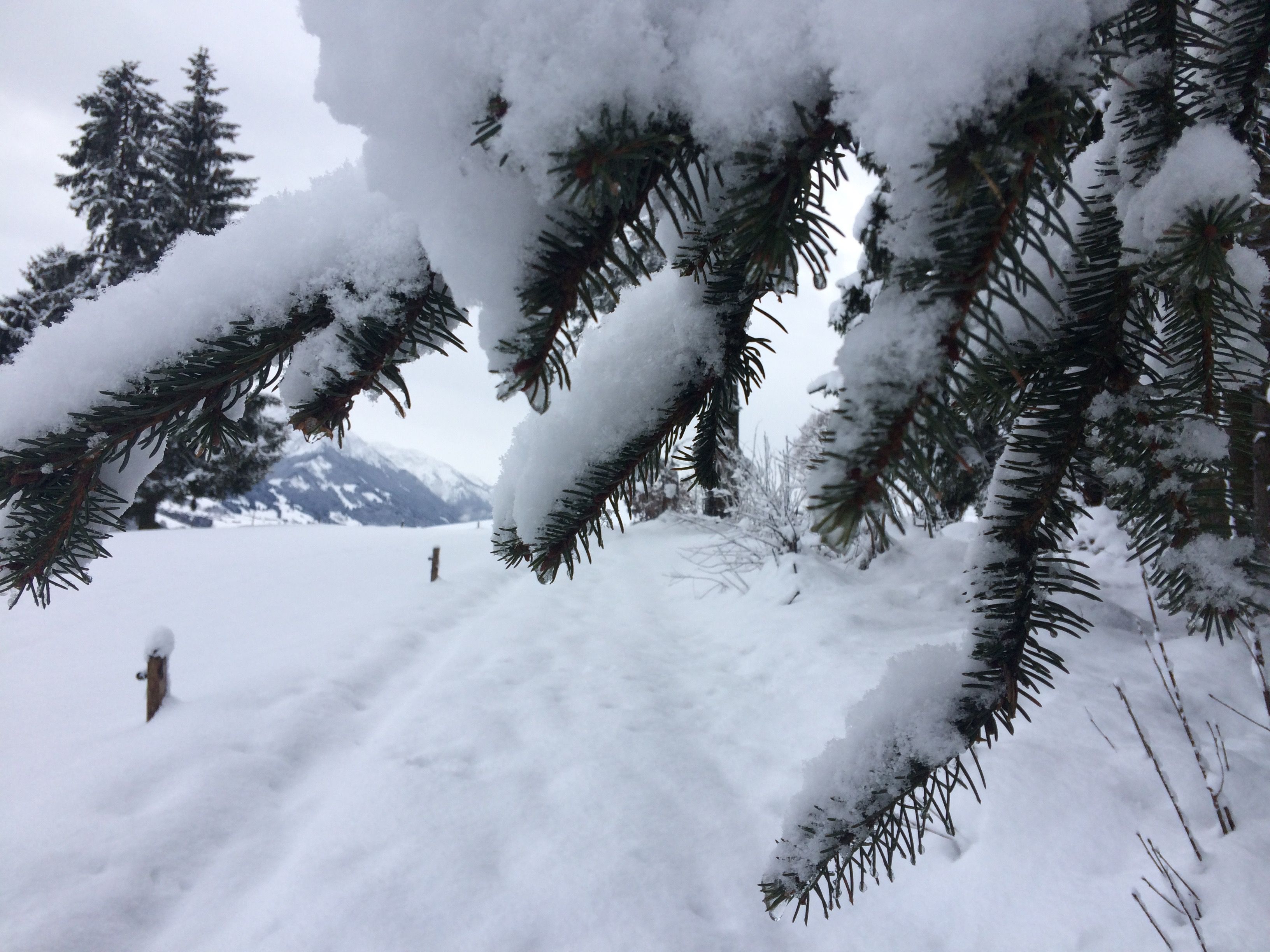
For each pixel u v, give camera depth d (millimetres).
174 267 678
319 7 531
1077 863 2541
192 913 2740
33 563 667
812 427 6523
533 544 792
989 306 450
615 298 549
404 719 4199
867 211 3738
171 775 3557
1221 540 702
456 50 500
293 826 3289
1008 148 430
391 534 14273
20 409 649
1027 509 709
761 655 5129
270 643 5832
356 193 693
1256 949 2043
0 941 2525
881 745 733
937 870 2676
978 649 699
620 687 4711
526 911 2650
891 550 6809
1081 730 3211
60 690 4820
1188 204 582
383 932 2541
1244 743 3018
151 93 21312
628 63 477
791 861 789
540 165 491
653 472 823
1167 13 617
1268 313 699
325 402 673
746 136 491
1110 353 697
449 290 669
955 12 411
